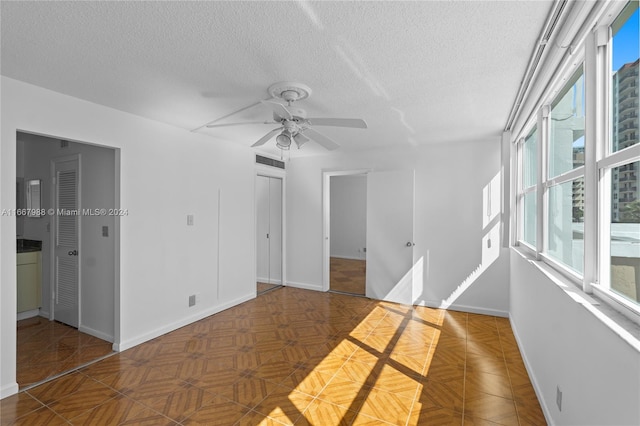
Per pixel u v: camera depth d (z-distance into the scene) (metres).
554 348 1.97
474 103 2.88
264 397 2.37
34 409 2.22
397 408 2.24
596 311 1.30
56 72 2.27
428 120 3.40
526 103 2.77
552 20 1.59
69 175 3.70
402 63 2.11
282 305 4.65
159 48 1.93
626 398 1.08
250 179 4.87
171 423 2.08
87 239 3.53
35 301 4.07
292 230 5.72
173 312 3.69
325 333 3.62
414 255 4.71
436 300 4.58
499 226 4.23
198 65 2.15
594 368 1.36
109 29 1.73
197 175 3.98
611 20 1.41
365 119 3.36
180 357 3.01
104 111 2.97
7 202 2.35
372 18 1.62
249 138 4.28
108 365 2.84
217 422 2.09
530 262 2.55
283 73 2.27
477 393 2.43
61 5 1.52
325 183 5.43
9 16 1.60
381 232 4.91
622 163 1.27
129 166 3.20
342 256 8.98
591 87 1.51
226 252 4.44
